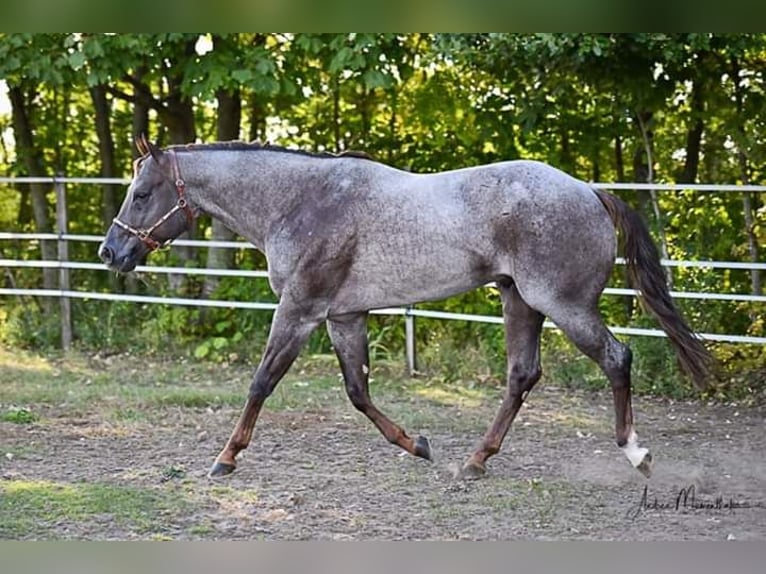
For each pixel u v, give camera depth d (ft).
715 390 25.03
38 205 34.65
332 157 17.90
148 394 25.13
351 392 18.25
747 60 27.45
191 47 29.32
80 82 29.12
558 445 20.71
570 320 16.85
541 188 16.79
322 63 29.17
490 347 27.94
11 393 25.36
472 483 17.84
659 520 15.93
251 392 17.78
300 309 17.52
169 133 33.63
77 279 34.30
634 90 26.61
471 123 31.04
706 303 25.68
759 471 18.84
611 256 17.06
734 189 24.08
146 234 18.07
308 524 15.64
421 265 17.07
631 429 17.25
